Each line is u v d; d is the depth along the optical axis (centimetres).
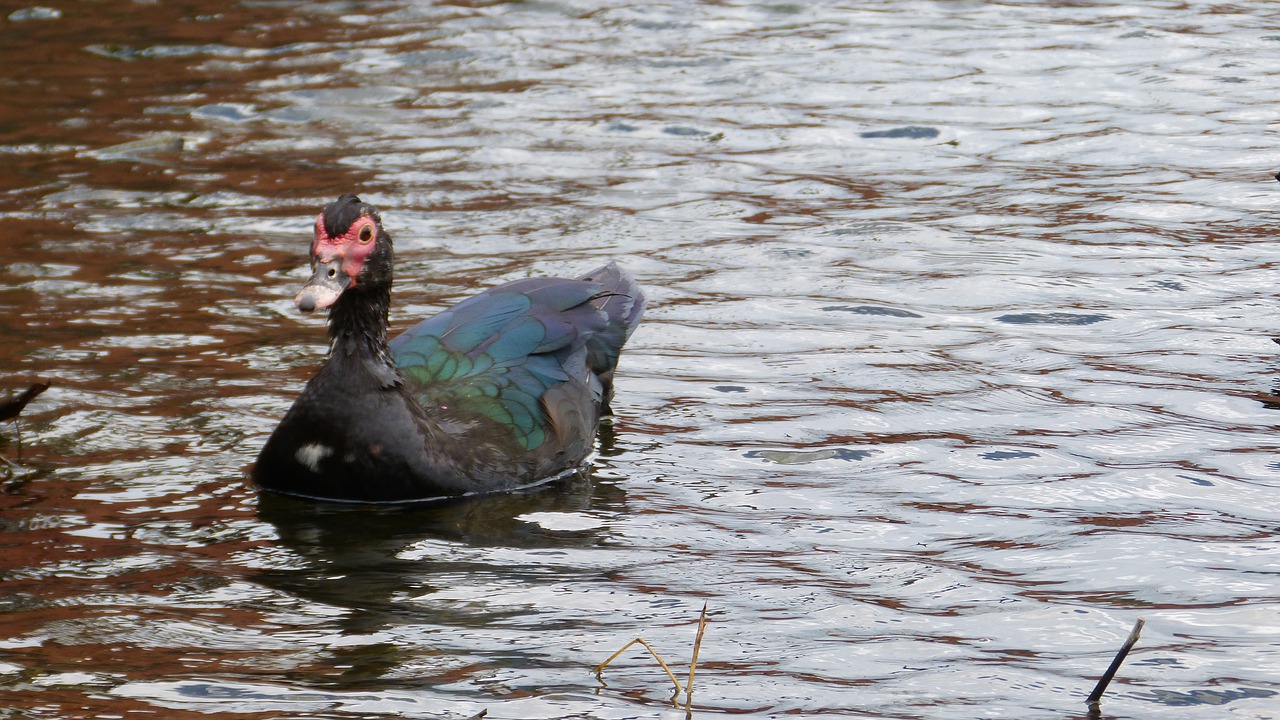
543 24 2633
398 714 739
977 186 1838
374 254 1059
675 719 738
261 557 964
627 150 1981
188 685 773
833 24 2625
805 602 890
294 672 793
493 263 1572
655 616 873
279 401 1234
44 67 2367
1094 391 1246
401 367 1154
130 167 1902
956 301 1471
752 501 1058
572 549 980
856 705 757
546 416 1134
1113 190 1808
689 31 2586
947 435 1168
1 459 1116
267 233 1670
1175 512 1020
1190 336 1365
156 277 1528
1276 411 1198
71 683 775
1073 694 770
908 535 995
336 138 2034
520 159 1944
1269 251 1590
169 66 2380
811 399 1246
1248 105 2145
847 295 1488
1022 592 900
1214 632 841
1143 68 2338
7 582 916
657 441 1173
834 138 2027
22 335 1363
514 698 762
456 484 1070
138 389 1252
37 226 1681
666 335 1395
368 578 931
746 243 1644
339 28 2616
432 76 2331
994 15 2683
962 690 773
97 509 1036
